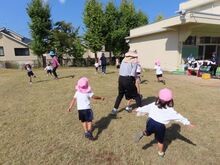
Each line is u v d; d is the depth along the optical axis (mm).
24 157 3756
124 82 5520
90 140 4402
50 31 29219
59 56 30578
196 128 5016
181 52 17766
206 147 4148
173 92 8875
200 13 15016
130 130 4887
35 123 5363
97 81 12102
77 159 3707
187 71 15898
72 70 20141
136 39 25562
